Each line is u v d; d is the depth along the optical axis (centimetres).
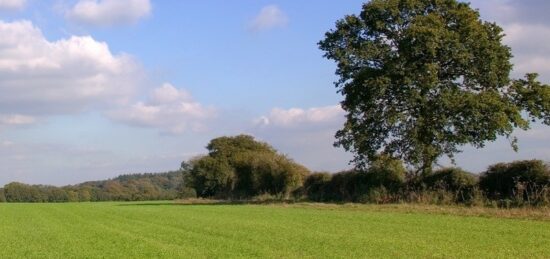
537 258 1862
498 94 4681
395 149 4978
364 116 5094
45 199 11956
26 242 2528
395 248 2122
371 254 1977
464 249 2073
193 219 3809
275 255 1992
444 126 4728
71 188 13038
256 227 3089
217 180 8619
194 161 9038
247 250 2128
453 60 4712
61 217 4319
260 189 7619
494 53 4591
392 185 5247
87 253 2136
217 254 2034
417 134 4794
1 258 2038
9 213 4950
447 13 4847
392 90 4878
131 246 2314
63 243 2469
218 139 9581
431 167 4972
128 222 3669
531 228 2784
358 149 5119
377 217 3675
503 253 1970
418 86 4694
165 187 16075
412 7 4878
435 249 2081
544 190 3953
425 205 4522
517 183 4150
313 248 2156
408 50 4675
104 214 4644
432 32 4494
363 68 5003
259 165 7631
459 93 4641
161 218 3978
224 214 4322
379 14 4978
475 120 4562
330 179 6312
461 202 4541
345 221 3416
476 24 4650
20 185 12025
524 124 4569
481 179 4612
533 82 4688
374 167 5241
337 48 5128
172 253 2081
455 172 4778
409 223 3178
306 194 6594
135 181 16000
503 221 3175
